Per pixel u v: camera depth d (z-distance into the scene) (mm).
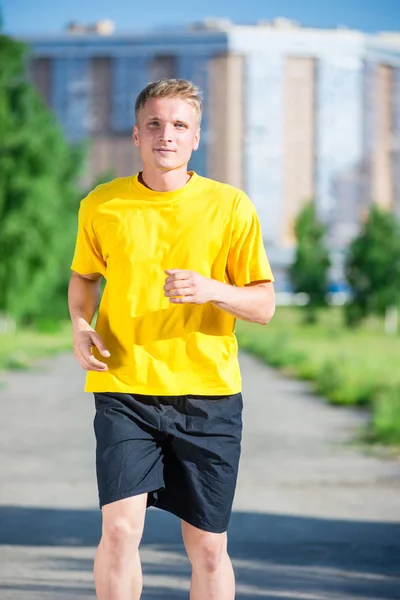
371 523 10477
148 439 5520
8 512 10961
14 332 67500
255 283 5680
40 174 53000
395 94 177125
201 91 5699
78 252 5820
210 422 5531
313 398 26703
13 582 7953
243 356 51156
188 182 5648
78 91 172125
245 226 5621
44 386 30219
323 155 172125
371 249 87562
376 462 15078
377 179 176125
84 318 5816
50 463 14789
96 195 5711
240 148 169250
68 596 7543
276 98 169750
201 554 5586
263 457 15617
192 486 5535
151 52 169750
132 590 5461
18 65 51406
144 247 5570
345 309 89375
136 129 5715
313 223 100188
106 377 5547
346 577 8211
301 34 170000
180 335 5551
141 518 5438
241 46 168000
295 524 10406
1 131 51719
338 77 171875
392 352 53688
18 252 52812
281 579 8133
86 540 9523
